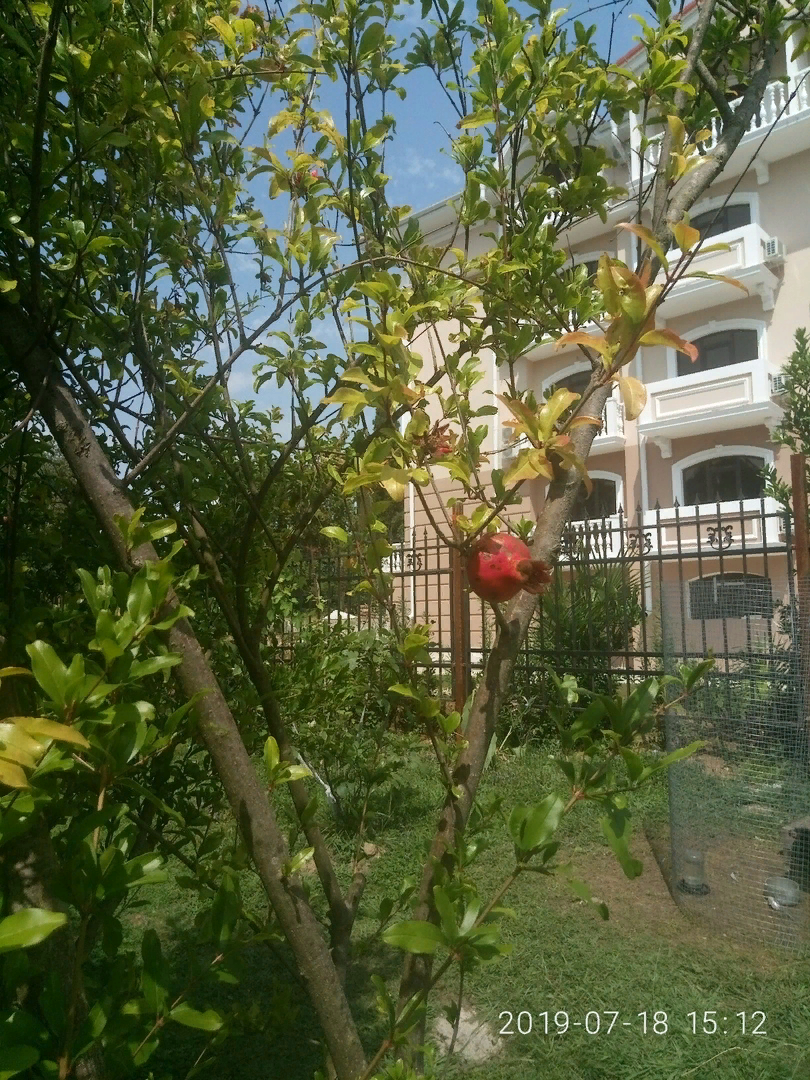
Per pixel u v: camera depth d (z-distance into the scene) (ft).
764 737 11.35
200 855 4.94
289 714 9.94
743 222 47.50
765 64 8.27
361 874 6.26
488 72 5.96
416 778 16.46
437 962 8.41
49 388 4.24
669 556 19.04
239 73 5.54
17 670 2.70
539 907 11.32
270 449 7.92
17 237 4.93
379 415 5.06
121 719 3.07
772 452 46.83
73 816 4.12
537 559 4.34
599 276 3.19
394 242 6.28
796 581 11.69
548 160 7.16
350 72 5.48
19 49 4.91
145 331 6.29
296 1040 8.47
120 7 5.28
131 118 4.78
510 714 19.86
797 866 10.75
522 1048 8.37
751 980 9.39
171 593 4.04
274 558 6.07
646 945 10.27
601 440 51.72
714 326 48.52
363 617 16.78
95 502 4.13
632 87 7.36
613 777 3.60
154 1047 3.45
